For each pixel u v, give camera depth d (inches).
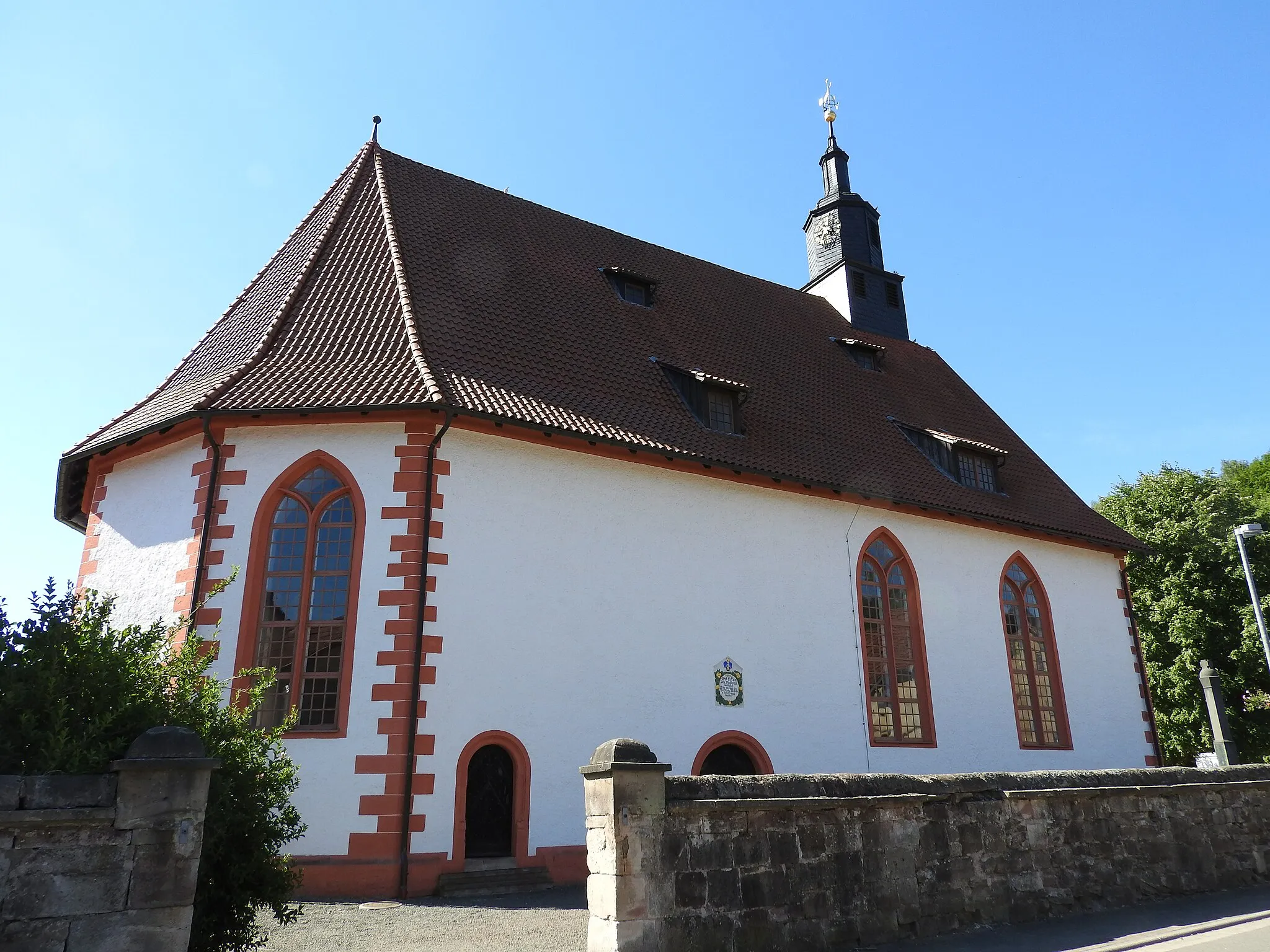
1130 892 437.7
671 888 298.2
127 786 227.9
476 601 531.2
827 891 335.9
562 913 419.8
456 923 397.1
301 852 469.7
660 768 306.7
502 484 561.0
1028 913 393.4
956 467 834.2
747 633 639.8
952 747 719.7
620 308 776.3
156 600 540.7
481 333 629.0
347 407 515.8
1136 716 861.8
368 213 706.2
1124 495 1355.8
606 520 598.5
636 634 589.0
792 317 967.0
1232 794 508.4
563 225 847.7
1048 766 775.7
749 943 310.5
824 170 1122.7
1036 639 818.8
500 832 512.1
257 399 531.5
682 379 708.7
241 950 273.7
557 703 544.1
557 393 609.9
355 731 489.7
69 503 661.3
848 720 671.8
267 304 654.5
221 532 529.7
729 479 665.0
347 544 530.0
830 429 788.0
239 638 509.7
